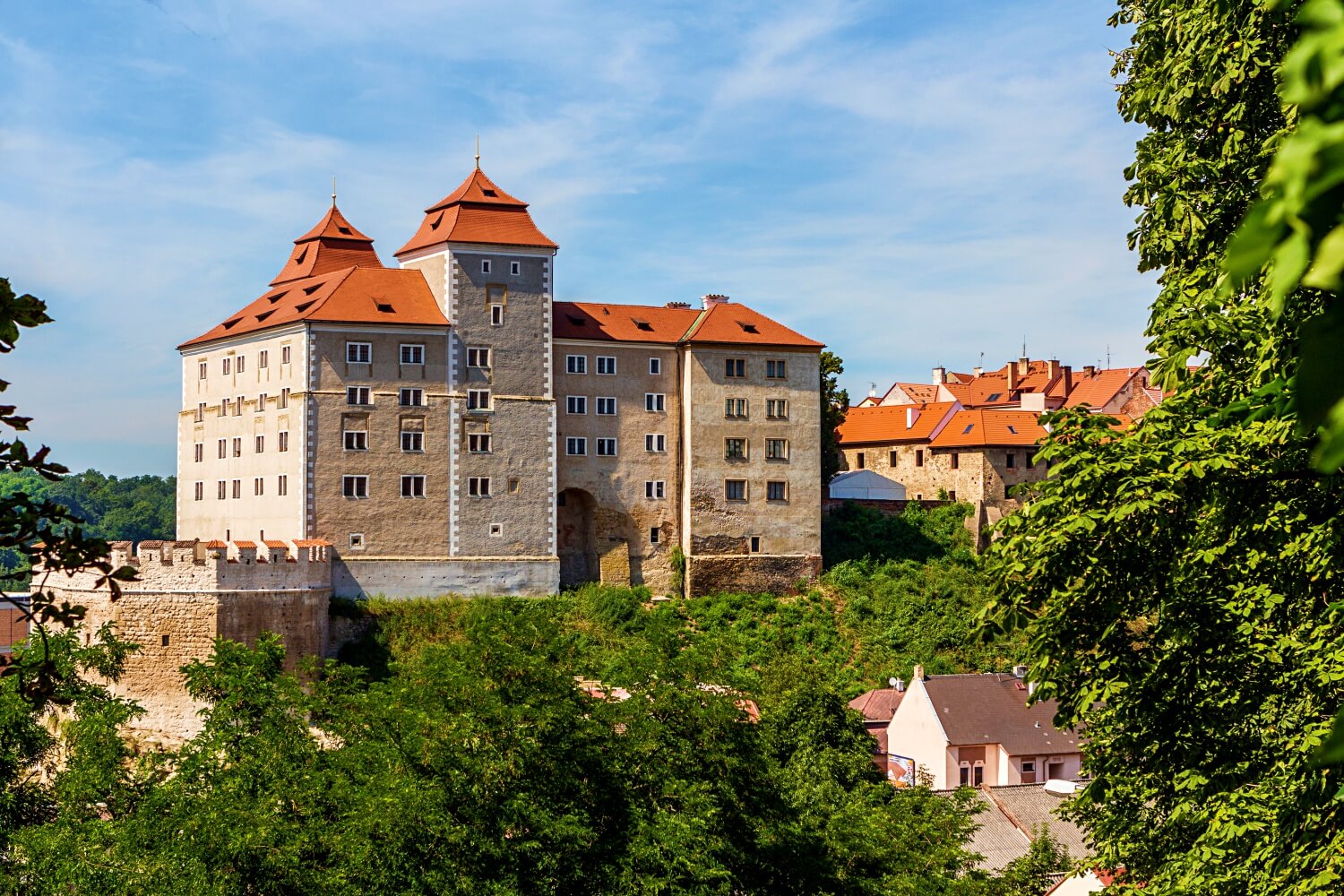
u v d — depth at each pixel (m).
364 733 37.69
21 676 14.09
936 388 155.12
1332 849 17.17
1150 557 21.69
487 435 88.00
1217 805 20.20
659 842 32.59
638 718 36.84
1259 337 21.27
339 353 84.81
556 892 32.56
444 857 31.27
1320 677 19.16
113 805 34.31
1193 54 25.08
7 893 28.72
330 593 82.19
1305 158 3.73
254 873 30.55
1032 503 22.80
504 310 88.81
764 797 37.44
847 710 61.78
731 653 39.91
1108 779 24.05
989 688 78.12
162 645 74.38
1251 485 19.83
